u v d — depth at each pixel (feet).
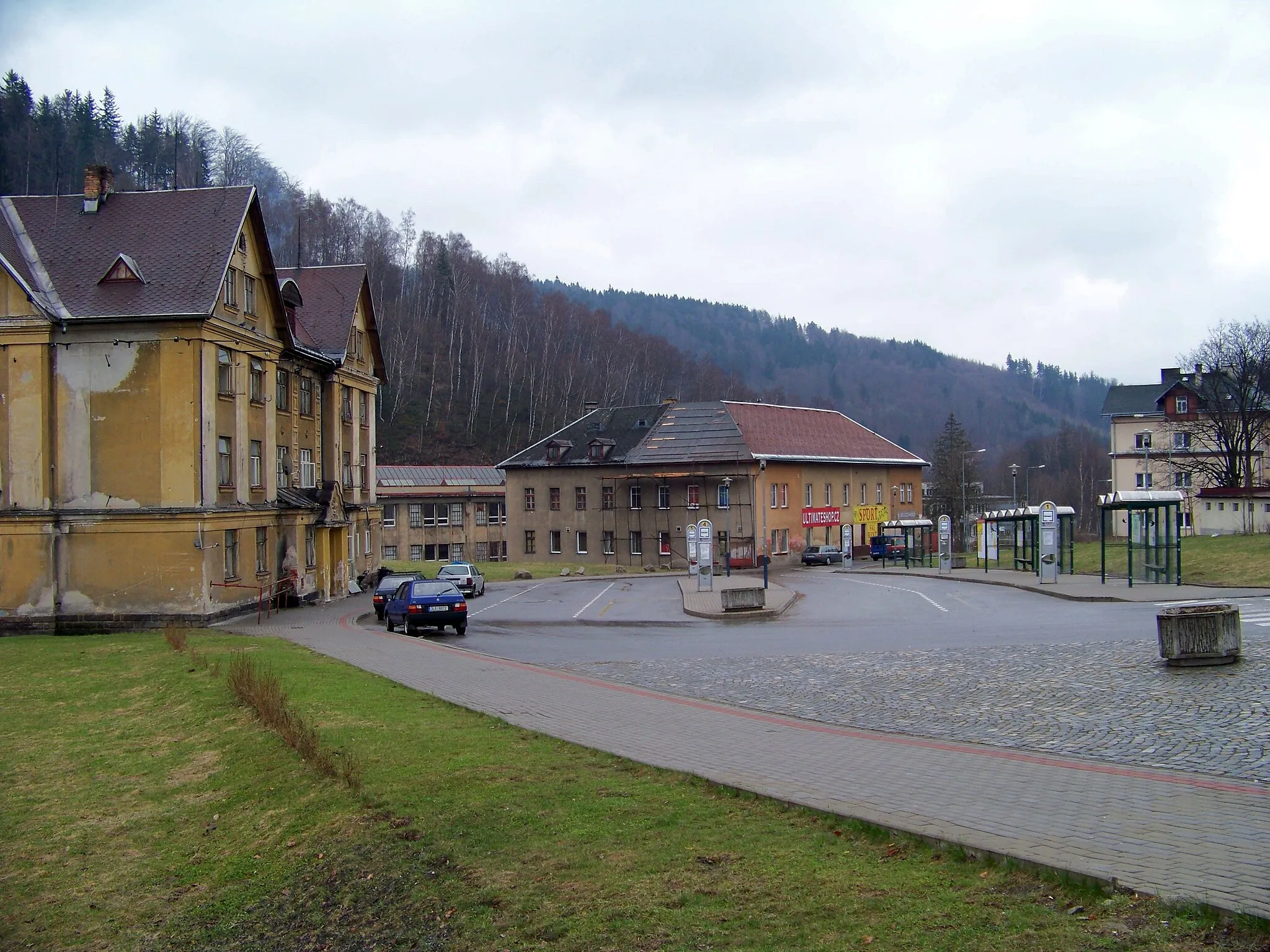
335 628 107.04
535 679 65.00
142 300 111.86
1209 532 213.25
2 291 111.55
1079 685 54.34
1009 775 35.22
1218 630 56.59
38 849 40.24
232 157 414.82
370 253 384.47
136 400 111.65
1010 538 285.43
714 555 243.19
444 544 320.09
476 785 36.96
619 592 162.50
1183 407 280.92
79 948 32.14
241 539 121.39
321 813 37.35
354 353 168.96
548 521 267.18
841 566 244.83
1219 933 20.27
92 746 54.44
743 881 26.17
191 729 54.90
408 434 365.61
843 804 31.65
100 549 111.55
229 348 118.93
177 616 110.63
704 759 39.70
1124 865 24.29
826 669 66.03
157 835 40.45
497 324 422.82
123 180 304.71
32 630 111.14
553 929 25.04
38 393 111.34
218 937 31.04
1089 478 468.75
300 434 146.51
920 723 46.80
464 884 28.55
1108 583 130.11
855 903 24.02
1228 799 30.58
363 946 27.55
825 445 274.98
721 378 508.94
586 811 33.09
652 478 249.75
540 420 394.73
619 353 454.40
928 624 95.86
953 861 26.13
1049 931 21.31
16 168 285.43
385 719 50.55
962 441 363.97
